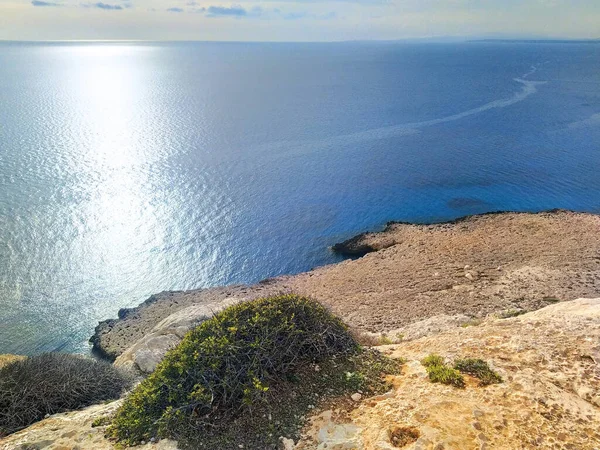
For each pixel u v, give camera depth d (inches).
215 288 1505.9
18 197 2170.3
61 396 398.6
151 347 669.9
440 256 1473.9
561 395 288.4
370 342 444.8
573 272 1157.1
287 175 2603.3
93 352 1192.2
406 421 272.8
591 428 257.4
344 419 283.7
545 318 424.5
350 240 1813.5
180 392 296.2
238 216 2060.8
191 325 780.6
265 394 297.4
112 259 1689.2
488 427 262.2
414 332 734.5
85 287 1523.1
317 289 1365.7
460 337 396.8
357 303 1187.3
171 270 1649.9
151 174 2586.1
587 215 1733.5
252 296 1325.0
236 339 331.6
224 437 271.0
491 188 2367.1
